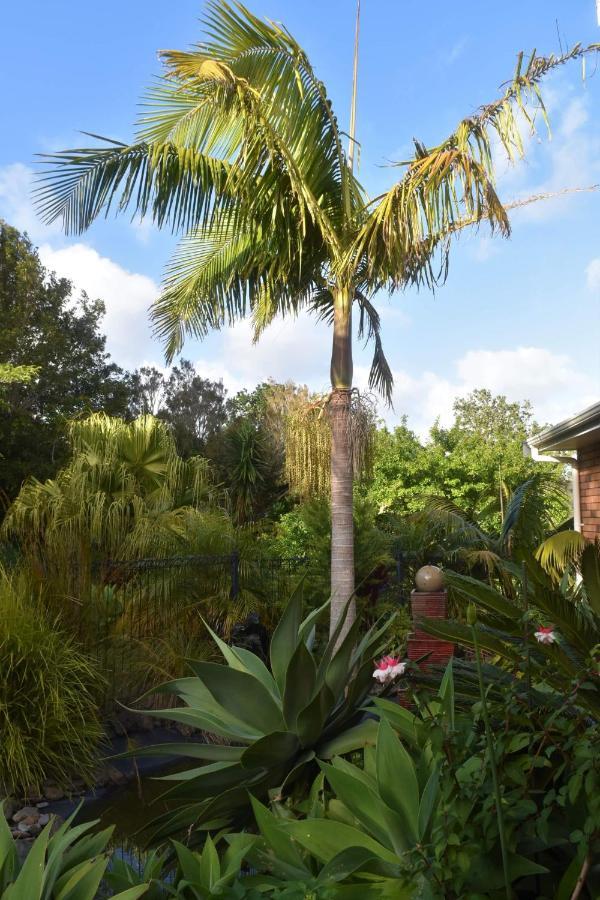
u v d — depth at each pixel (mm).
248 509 21438
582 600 3484
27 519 9031
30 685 5996
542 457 10305
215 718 4285
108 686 7043
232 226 8453
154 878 2543
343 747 4000
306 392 21938
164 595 8703
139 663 7629
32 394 23859
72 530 7578
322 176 7641
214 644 8719
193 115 7043
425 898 1982
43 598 6902
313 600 10078
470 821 2053
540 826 1950
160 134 7039
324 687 3826
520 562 2902
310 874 2467
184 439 32969
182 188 7086
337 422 7684
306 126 7359
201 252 8859
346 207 7559
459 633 2939
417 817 2447
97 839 2604
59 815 5324
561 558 7824
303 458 9312
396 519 13336
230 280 8734
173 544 10383
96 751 6312
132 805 5508
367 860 2256
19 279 24344
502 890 2096
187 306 9055
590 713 2254
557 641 2754
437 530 11641
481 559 9273
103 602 7688
